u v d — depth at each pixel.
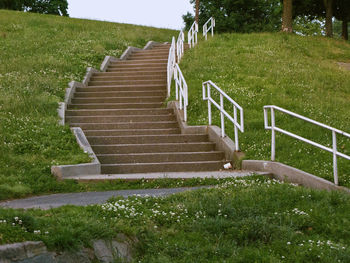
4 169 9.95
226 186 8.30
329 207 7.01
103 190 9.20
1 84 16.08
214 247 5.50
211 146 12.11
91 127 13.53
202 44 23.92
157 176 9.74
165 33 31.70
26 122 12.77
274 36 26.30
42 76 17.52
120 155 11.46
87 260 4.71
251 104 14.73
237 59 20.53
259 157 10.64
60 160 10.73
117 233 5.30
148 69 20.03
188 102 15.01
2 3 48.53
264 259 5.22
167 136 12.59
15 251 4.24
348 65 23.02
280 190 7.78
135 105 15.59
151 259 5.18
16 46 22.61
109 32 28.03
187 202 7.04
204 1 48.16
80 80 18.02
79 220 5.27
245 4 46.31
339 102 16.11
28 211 5.90
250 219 6.21
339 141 11.71
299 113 14.02
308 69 20.25
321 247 5.58
